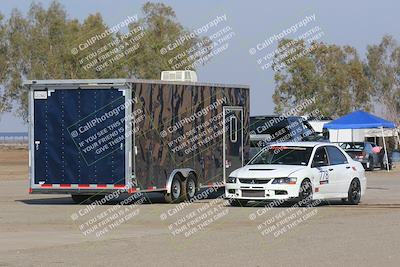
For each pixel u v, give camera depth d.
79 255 24.86
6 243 27.83
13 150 173.50
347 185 41.97
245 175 39.78
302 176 39.34
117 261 23.62
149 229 31.98
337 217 35.59
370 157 82.94
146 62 115.00
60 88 42.09
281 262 23.36
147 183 41.72
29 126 42.66
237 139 48.31
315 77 112.19
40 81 42.31
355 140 98.50
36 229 32.12
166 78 45.56
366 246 26.59
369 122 83.25
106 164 41.41
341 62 131.12
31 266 22.75
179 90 43.78
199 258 24.17
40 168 42.53
